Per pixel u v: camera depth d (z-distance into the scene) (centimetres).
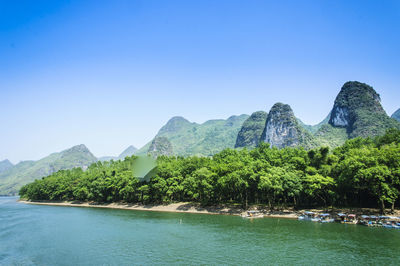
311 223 7894
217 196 11556
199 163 12988
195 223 8200
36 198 19712
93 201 15662
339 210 8894
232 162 11388
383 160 7788
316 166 10256
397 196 7562
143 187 12294
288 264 4309
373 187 7538
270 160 11206
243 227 7406
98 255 4984
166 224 8106
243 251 5044
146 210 12250
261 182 9294
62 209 13375
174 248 5325
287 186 9100
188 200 12862
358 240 5688
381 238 5822
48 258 4903
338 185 8800
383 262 4328
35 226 8200
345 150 10894
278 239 5916
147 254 4962
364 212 8369
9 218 10156
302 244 5456
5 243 6075
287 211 9656
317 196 9881
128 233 6831
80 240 6181
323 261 4422
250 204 10981
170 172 12462
